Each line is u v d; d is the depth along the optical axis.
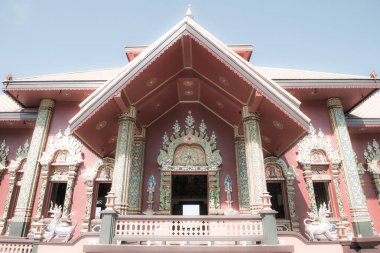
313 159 13.20
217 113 13.58
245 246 7.38
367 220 11.72
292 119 8.84
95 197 12.95
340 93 13.68
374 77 13.09
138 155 12.52
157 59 9.54
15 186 13.95
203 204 19.05
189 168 12.46
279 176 12.93
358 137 15.14
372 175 14.23
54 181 13.21
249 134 9.94
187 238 7.69
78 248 8.41
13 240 9.73
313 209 12.08
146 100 11.20
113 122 10.77
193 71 11.61
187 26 9.45
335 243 8.41
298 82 13.21
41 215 12.35
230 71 9.55
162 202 11.90
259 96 9.09
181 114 13.66
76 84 13.39
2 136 14.97
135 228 7.92
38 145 13.40
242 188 11.84
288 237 8.38
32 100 14.47
